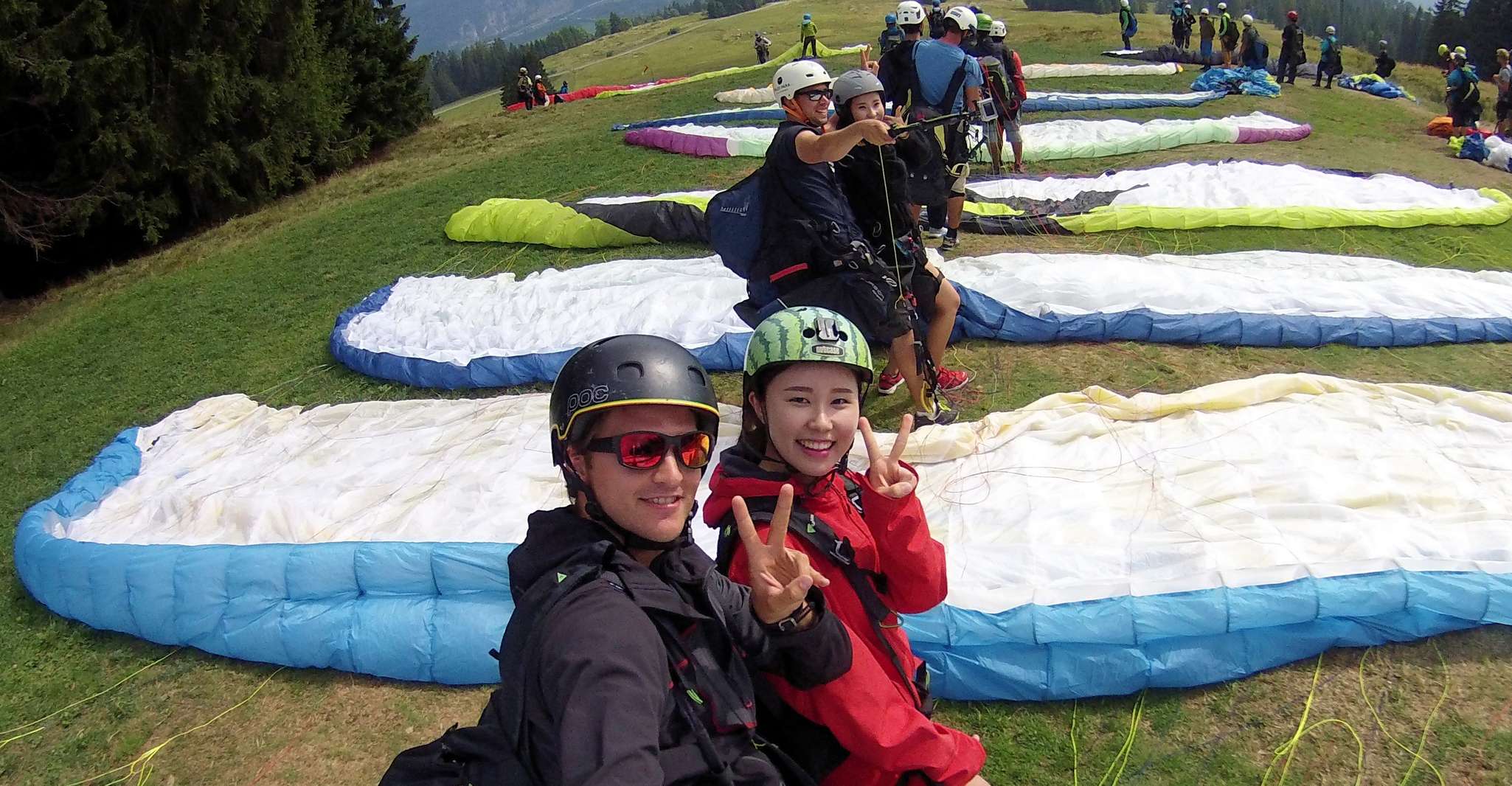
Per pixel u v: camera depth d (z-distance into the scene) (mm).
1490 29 58406
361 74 24375
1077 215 9656
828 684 2322
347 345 8594
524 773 1911
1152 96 16547
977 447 5742
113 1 17000
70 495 6703
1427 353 6922
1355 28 146500
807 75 5398
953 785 2482
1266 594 4285
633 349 2123
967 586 4598
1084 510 5082
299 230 13992
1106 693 4242
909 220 5887
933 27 16531
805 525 2555
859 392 2689
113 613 5488
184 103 17812
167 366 9773
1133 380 6680
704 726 1982
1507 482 5051
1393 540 4621
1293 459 5352
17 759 4824
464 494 5883
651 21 169250
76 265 19078
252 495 6184
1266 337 7039
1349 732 3986
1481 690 4078
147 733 4855
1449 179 12141
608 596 1896
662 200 10586
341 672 5016
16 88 16438
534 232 11000
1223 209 9555
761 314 5785
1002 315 7285
